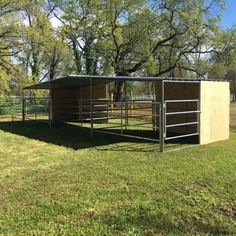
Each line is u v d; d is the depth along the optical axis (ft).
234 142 39.01
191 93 44.96
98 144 38.04
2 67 87.15
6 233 15.51
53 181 22.93
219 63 101.76
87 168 26.43
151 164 27.66
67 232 15.61
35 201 19.24
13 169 26.37
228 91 41.24
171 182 22.66
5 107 89.61
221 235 15.65
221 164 27.66
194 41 96.32
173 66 100.48
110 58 104.32
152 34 97.76
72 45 111.34
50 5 108.88
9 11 83.41
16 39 84.38
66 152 33.37
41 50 89.25
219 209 18.47
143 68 100.58
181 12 90.68
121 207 18.43
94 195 20.17
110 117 62.49
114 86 102.12
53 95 66.90
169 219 17.06
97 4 102.63
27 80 89.81
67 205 18.61
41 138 43.37
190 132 45.42
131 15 98.12
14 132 49.93
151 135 45.39
